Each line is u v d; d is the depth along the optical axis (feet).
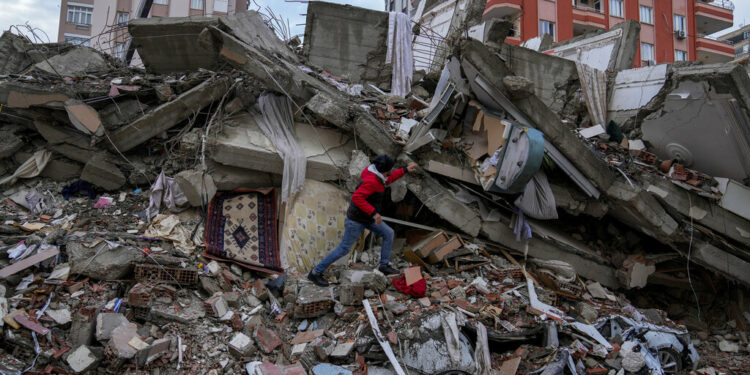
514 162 20.20
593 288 23.31
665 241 24.53
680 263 27.17
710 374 18.48
